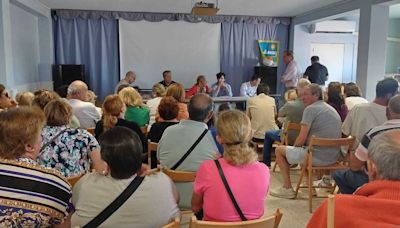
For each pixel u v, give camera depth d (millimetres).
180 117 3594
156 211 1508
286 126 4129
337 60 9062
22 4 6059
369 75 5953
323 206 1312
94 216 1452
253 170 1773
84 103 3646
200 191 1776
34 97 3328
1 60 5078
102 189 1473
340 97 3977
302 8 7441
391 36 9289
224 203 1709
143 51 8242
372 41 5902
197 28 8383
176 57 8383
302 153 3475
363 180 2641
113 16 8016
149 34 8211
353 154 2746
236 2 6777
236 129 1782
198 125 2393
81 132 2227
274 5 7094
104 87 8227
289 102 4332
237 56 8664
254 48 8719
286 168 3689
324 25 8555
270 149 4594
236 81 8734
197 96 2488
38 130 1472
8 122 1415
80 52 8078
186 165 2340
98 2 6938
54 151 2135
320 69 7203
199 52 8469
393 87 3031
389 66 9344
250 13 8219
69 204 1503
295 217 3225
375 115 3094
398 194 1145
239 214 1715
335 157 3441
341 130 3484
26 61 6926
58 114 2176
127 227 1475
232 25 8539
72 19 7934
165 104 3035
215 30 8461
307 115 3453
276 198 3676
